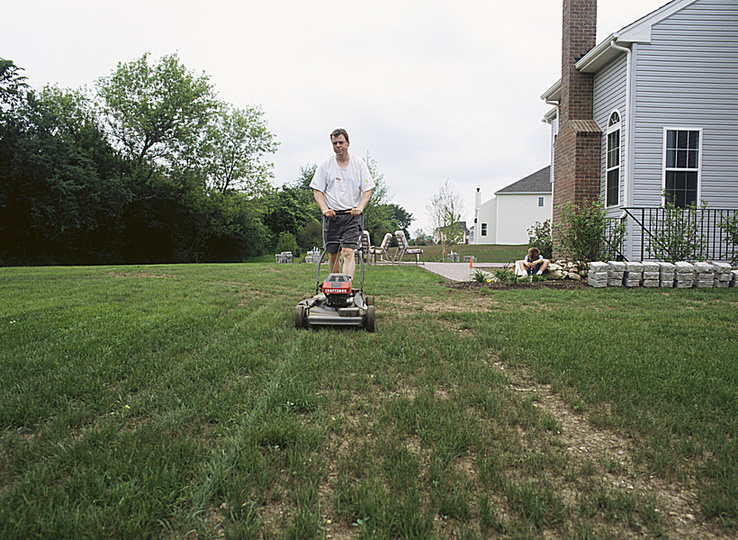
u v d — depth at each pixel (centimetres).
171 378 300
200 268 1341
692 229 982
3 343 376
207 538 156
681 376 313
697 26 1045
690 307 638
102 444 209
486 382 309
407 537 154
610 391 288
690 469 204
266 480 186
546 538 159
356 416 259
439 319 543
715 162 1073
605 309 620
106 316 503
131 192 2988
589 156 1185
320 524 164
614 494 183
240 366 333
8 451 207
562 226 1098
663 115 1059
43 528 150
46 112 2581
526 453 216
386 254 1916
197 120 3416
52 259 2859
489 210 4419
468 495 182
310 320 457
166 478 183
